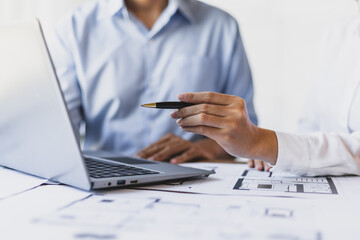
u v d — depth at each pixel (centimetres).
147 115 134
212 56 140
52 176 62
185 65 136
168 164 80
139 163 80
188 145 105
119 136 134
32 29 51
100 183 57
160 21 134
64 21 135
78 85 135
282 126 267
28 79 54
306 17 258
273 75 265
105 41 134
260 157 71
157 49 135
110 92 131
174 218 45
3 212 47
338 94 107
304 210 49
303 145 72
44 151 59
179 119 68
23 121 59
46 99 53
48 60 51
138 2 138
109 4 136
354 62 105
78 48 131
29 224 43
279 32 262
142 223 43
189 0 143
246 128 68
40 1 182
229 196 56
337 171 72
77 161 54
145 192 59
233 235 39
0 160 76
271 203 52
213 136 68
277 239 38
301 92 262
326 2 254
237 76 141
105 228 41
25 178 67
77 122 133
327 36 119
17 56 55
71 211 48
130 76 133
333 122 107
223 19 143
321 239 38
